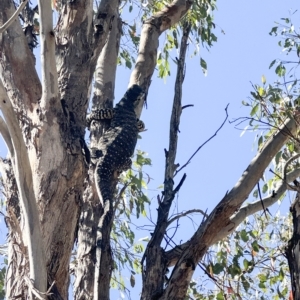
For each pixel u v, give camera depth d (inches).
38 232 243.0
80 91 292.5
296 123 296.7
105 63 397.1
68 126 278.1
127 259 423.8
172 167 295.4
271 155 281.3
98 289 290.7
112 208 328.5
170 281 262.2
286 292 356.2
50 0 256.7
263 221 372.5
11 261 263.9
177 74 316.2
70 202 269.9
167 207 285.1
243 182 276.1
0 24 292.5
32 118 276.8
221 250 339.9
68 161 272.2
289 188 304.5
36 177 269.3
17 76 285.6
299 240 261.0
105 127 407.8
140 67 408.5
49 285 256.4
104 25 332.5
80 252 337.4
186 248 266.8
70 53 299.9
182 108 312.5
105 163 380.5
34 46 335.6
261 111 335.9
